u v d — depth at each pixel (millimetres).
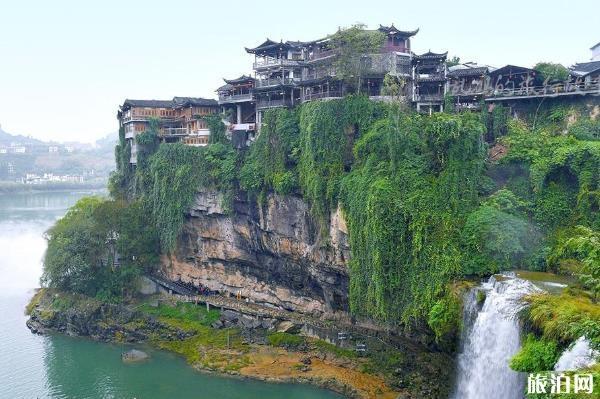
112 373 62344
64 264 81562
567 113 60250
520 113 63969
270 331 69500
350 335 63469
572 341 33031
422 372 55656
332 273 66125
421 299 51219
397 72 70250
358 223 57969
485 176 56062
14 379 60750
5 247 131000
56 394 57219
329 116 64625
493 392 41906
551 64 63250
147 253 85750
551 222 51594
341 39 68750
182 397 55844
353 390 55438
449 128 55094
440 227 51938
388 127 58094
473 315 45781
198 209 81688
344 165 64250
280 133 70438
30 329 77000
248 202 75000
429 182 54812
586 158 50750
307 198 66438
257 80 85812
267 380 58625
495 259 49000
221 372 61125
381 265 54375
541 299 38719
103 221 83875
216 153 80312
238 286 80375
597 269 34125
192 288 85375
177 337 71938
